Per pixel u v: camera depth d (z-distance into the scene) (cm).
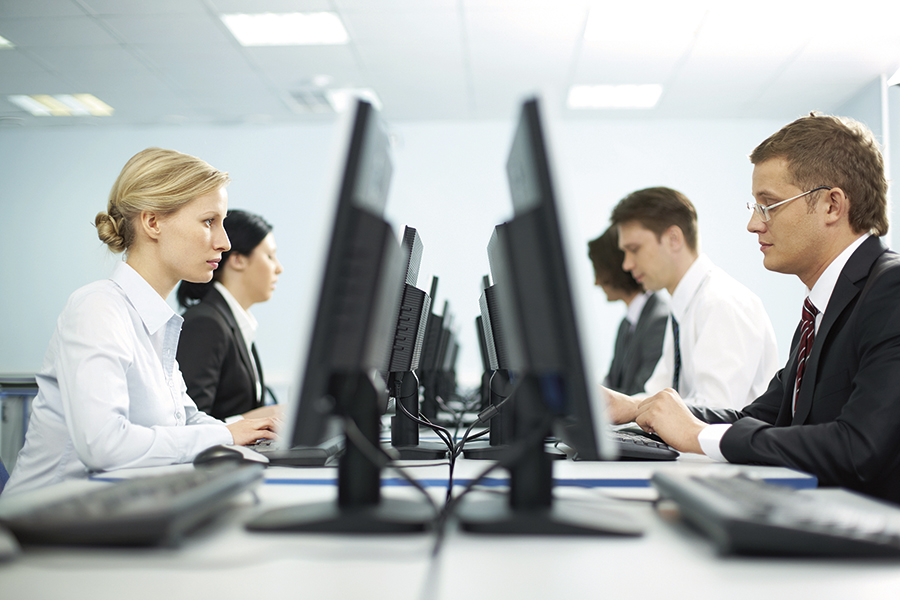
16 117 562
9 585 44
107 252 142
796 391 127
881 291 106
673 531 60
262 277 238
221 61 450
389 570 48
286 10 381
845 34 402
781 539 49
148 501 54
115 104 534
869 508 66
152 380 124
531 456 60
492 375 133
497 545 54
